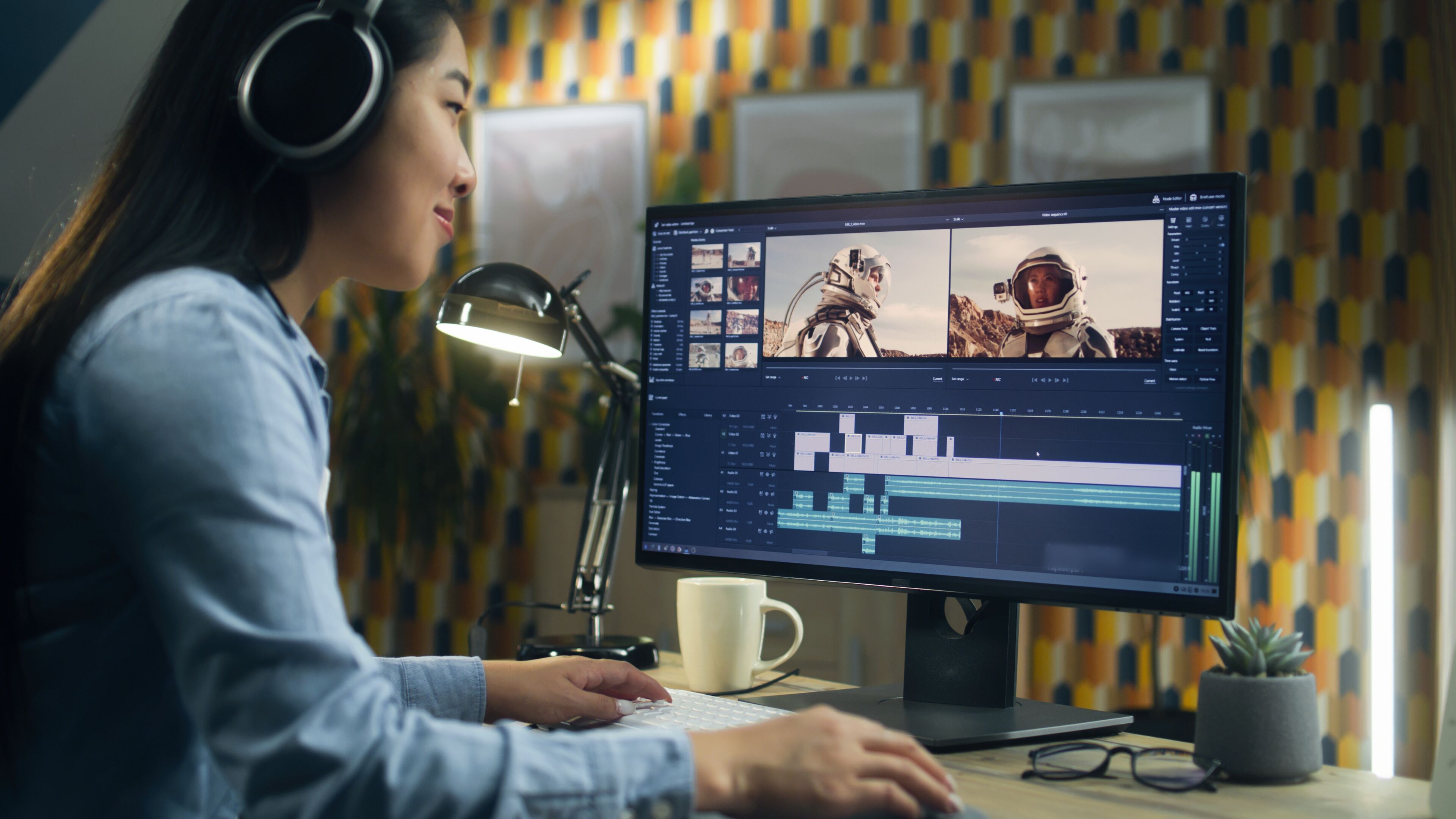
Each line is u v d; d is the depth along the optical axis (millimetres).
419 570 3689
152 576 506
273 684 481
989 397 940
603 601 1379
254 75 643
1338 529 3158
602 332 3588
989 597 928
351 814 478
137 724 602
